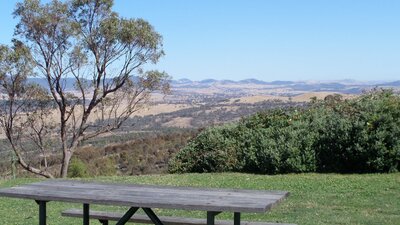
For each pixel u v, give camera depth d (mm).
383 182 10734
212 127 15383
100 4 25672
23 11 24328
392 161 12211
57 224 7719
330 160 12859
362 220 7473
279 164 12992
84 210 5996
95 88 26750
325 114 13883
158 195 5254
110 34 25656
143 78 27016
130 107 27438
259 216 7875
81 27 25750
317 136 13008
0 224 7805
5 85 24234
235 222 5277
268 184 10984
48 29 24875
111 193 5406
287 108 15266
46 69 25391
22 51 23641
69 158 26312
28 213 8695
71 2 25500
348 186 10391
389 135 12234
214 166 14273
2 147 25344
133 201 4906
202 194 5309
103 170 24172
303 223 7359
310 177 11906
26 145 25812
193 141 15414
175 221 6129
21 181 13602
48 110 25969
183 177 12719
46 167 26109
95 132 27172
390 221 7379
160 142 27359
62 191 5566
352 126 12609
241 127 14797
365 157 12344
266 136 13742
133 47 26484
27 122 25547
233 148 14055
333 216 7785
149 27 26484
